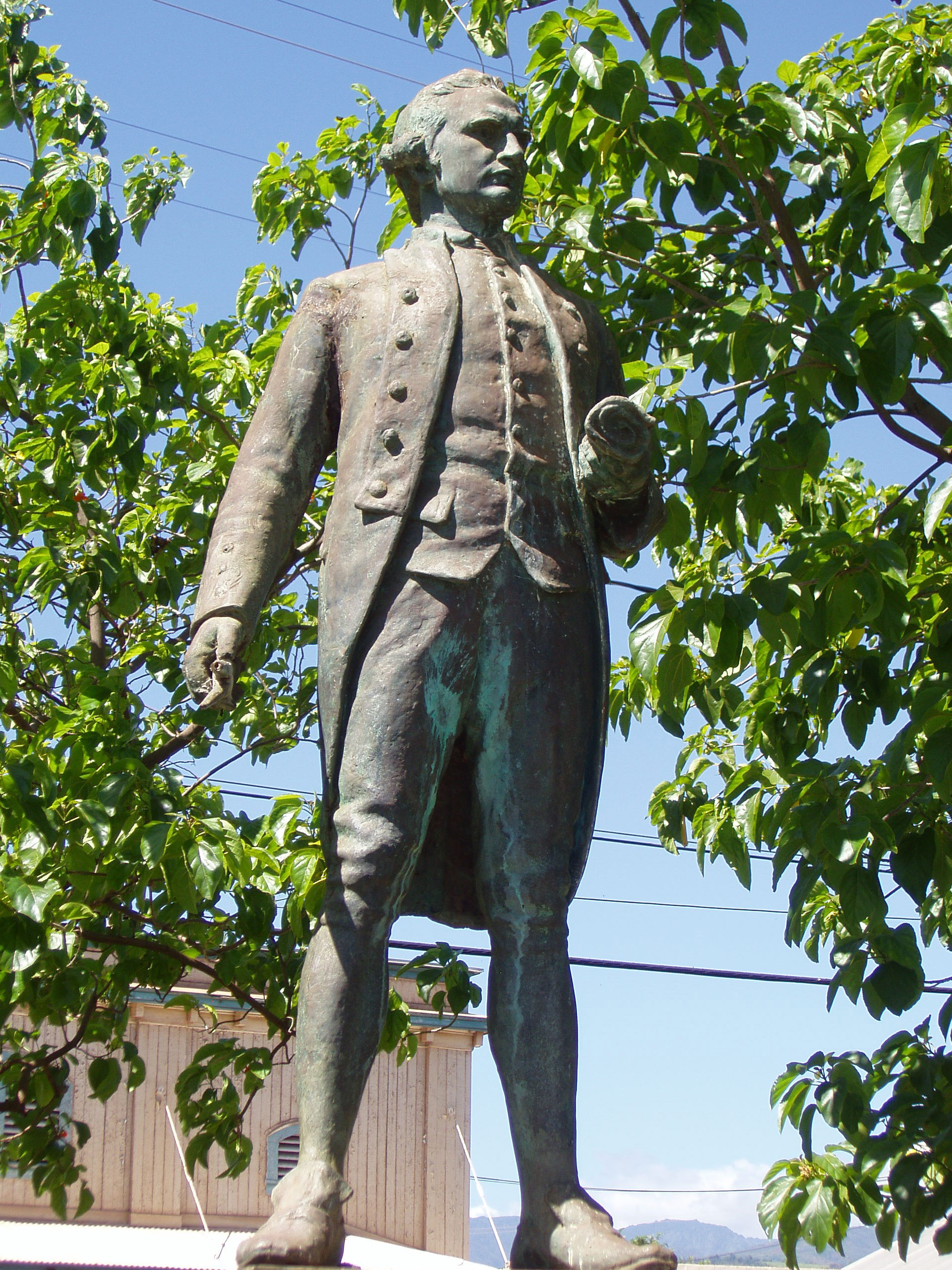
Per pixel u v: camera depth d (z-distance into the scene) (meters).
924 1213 4.90
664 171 6.04
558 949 3.61
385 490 3.64
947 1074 5.20
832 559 5.07
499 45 6.41
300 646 8.39
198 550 8.04
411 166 4.23
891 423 5.61
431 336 3.80
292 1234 2.98
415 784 3.49
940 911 6.27
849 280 6.02
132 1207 14.34
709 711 5.87
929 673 6.09
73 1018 6.99
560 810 3.66
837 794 5.18
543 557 3.69
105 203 7.56
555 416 3.84
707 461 5.30
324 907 3.47
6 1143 6.96
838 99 6.20
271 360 7.68
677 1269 3.22
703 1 5.50
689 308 6.27
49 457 7.68
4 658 7.51
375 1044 3.38
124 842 5.87
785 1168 5.41
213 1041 15.09
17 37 8.12
